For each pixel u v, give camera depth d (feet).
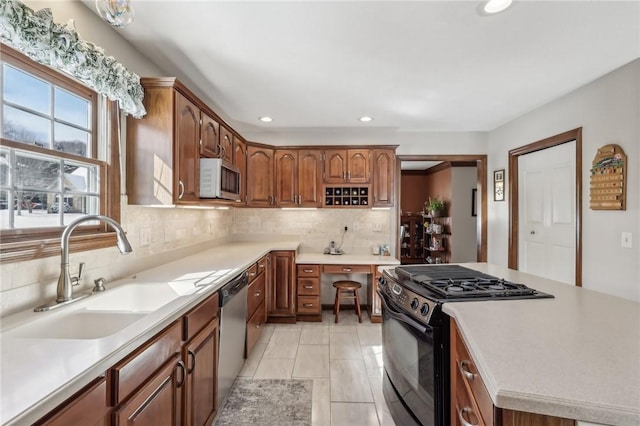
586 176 8.34
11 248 3.85
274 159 12.13
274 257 11.34
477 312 3.88
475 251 18.86
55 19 4.57
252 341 8.73
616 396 2.15
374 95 9.14
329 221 13.25
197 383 4.91
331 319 11.90
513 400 2.20
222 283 5.98
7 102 4.05
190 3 5.03
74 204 5.19
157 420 3.74
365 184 12.03
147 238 6.87
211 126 8.02
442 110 10.46
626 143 7.20
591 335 3.19
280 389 7.09
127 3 3.67
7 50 4.00
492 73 7.67
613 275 7.53
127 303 5.38
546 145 9.80
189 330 4.62
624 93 7.25
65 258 4.33
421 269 6.61
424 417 4.44
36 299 4.22
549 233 10.06
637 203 6.97
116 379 3.00
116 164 5.84
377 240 13.16
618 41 6.21
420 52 6.65
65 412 2.39
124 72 5.35
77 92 5.20
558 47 6.45
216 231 11.39
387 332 6.14
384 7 5.16
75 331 4.24
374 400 6.70
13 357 2.80
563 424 2.21
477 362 2.80
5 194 4.07
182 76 7.84
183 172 6.49
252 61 7.05
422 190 24.34
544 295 4.62
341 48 6.50
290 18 5.45
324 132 13.17
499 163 12.37
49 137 4.69
